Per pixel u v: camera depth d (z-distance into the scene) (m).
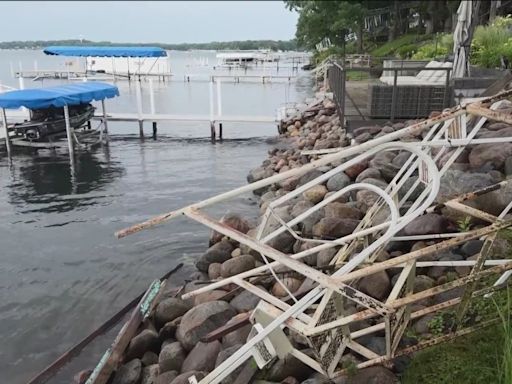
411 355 3.40
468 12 9.64
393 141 4.16
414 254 3.18
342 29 32.75
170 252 7.21
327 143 10.12
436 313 3.64
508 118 3.27
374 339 3.65
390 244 4.66
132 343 4.51
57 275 6.59
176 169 12.78
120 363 4.37
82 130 17.03
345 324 3.26
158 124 19.81
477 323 3.37
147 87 34.09
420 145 3.78
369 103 9.79
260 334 3.27
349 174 7.14
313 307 4.08
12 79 22.92
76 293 6.08
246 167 12.95
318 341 3.40
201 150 15.30
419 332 3.56
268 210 4.54
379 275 4.20
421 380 3.12
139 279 6.39
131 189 10.93
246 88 34.25
